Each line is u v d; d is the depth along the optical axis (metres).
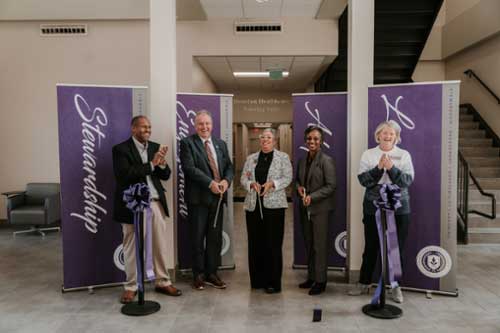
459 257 5.27
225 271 4.73
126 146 3.75
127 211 3.69
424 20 6.87
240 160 11.85
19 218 6.56
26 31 7.41
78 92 3.96
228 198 4.75
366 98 4.14
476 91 8.20
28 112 7.46
